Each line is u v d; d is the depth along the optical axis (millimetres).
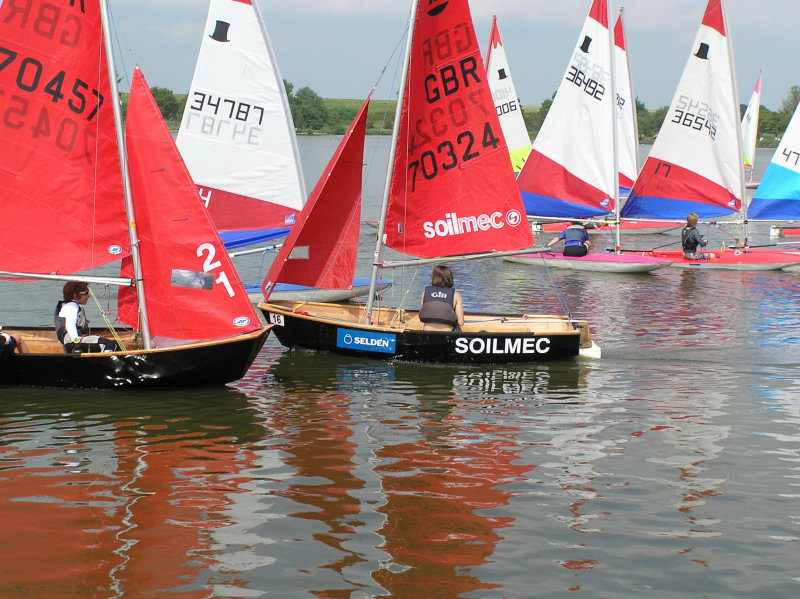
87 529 8297
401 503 8969
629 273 26453
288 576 7480
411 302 21453
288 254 16422
